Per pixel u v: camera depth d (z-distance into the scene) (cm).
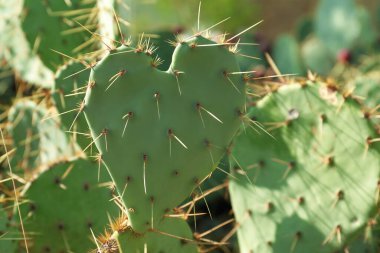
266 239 178
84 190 177
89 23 194
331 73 293
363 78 222
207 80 161
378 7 381
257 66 254
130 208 161
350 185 174
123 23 187
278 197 177
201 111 160
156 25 376
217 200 207
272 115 178
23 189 179
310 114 176
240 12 404
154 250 164
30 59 195
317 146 176
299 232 176
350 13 321
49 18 193
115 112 159
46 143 192
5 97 228
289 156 177
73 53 194
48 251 177
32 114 194
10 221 175
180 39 163
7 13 194
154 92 159
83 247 178
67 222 177
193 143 160
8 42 195
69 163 177
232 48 163
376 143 174
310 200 176
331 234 175
